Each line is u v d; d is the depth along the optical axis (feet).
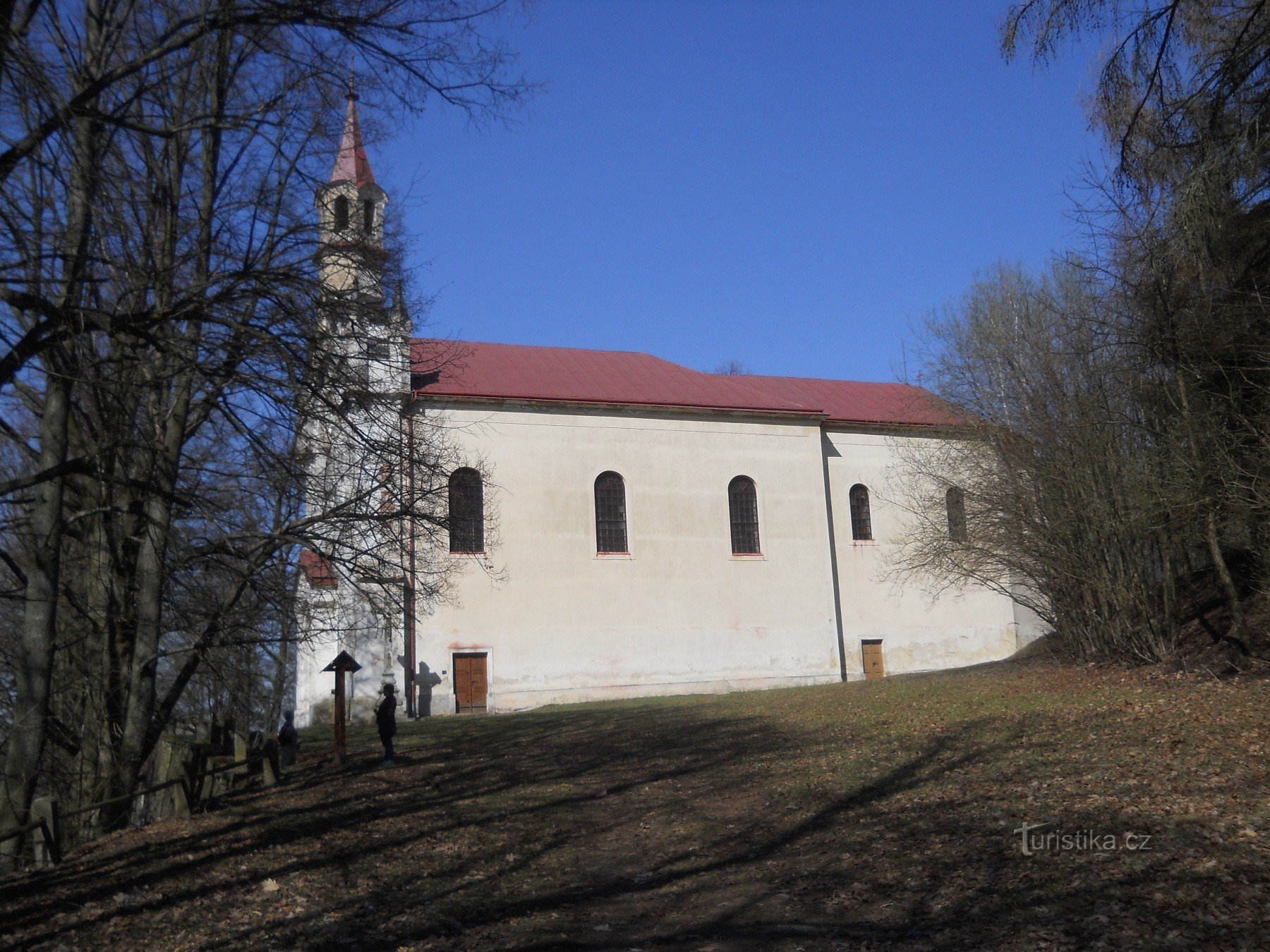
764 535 116.98
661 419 114.62
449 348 78.84
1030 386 74.49
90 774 47.80
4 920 30.42
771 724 67.77
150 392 47.44
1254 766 34.91
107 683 47.83
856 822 37.37
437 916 31.04
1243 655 60.29
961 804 36.88
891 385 142.10
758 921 27.61
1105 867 26.81
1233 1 43.01
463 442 105.29
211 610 51.88
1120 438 67.05
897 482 126.72
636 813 45.39
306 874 35.91
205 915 31.12
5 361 31.12
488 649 102.22
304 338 38.42
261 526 55.01
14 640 58.03
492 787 53.52
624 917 29.81
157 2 39.63
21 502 40.06
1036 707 56.13
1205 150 43.62
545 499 107.65
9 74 28.19
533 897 32.96
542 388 111.86
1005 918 24.47
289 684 135.44
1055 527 71.61
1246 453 54.34
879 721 61.41
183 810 45.93
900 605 124.36
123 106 33.04
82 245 34.60
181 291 35.73
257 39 33.96
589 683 105.60
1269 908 21.95
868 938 24.76
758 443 118.93
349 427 45.16
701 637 111.55
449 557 101.65
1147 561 69.41
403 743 75.10
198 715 86.07
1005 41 43.29
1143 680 62.23
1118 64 43.86
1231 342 52.49
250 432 40.65
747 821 40.91
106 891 33.47
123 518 48.14
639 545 110.83
